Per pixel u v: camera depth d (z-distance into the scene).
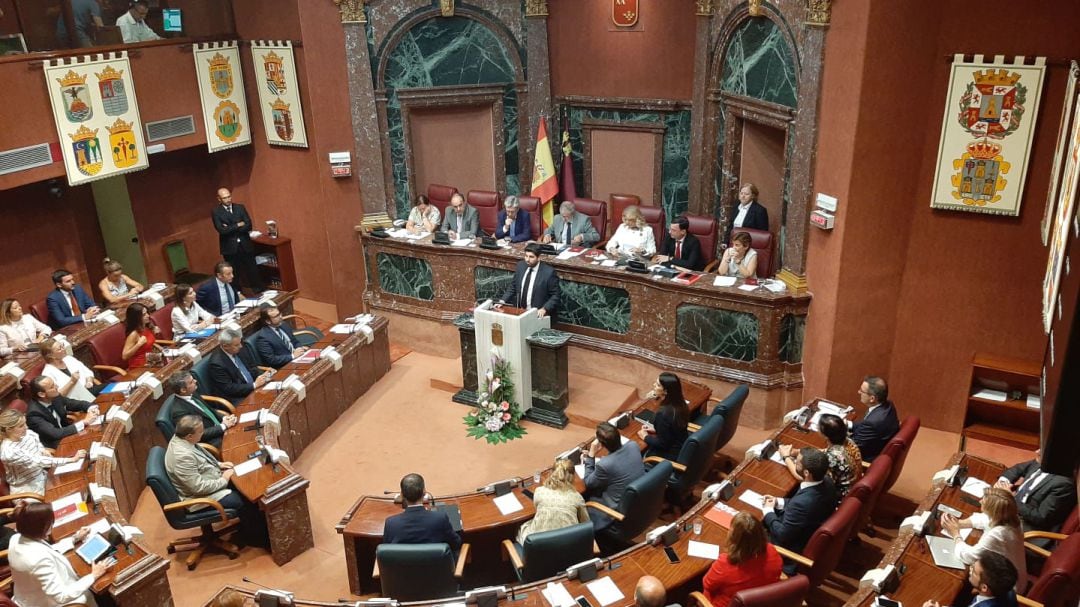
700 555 4.98
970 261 6.78
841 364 7.29
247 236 10.78
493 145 10.28
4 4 8.38
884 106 6.50
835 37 6.67
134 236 11.25
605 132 10.22
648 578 4.08
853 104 6.50
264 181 11.46
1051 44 6.01
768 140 8.98
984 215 6.61
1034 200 6.39
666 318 8.16
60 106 8.84
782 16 7.34
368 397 8.74
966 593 4.98
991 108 6.29
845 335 7.18
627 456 5.73
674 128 9.77
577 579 4.78
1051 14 5.95
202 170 11.76
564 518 5.14
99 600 5.13
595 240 9.28
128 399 7.14
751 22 8.08
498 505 5.67
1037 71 6.06
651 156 10.03
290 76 10.46
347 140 9.44
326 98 9.28
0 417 5.89
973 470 5.87
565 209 9.31
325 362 8.08
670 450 6.41
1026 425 6.92
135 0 9.64
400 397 8.71
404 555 4.78
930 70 6.46
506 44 9.82
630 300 8.41
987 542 4.67
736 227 8.80
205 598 5.80
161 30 9.97
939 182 6.64
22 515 4.74
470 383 8.46
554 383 7.91
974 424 7.13
